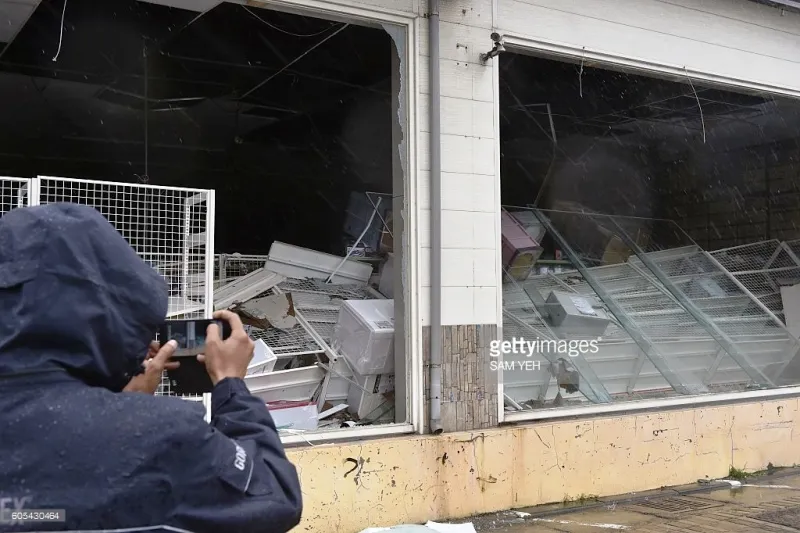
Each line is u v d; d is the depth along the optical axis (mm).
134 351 1325
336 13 4805
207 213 4188
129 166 8523
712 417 6070
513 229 7047
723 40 6645
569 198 10734
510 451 5059
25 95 7500
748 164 10070
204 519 1262
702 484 5863
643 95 8492
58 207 1352
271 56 7363
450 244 5066
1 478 1184
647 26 6199
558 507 5145
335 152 9805
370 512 4516
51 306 1232
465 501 4855
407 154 5012
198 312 4246
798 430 6586
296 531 4289
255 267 6855
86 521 1186
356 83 8266
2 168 7703
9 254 1274
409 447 4680
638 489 5602
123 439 1235
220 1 4902
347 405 5633
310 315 6191
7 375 1230
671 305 7816
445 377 4973
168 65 7461
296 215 9750
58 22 6258
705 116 9375
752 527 4746
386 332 5438
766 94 7094
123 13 6188
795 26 7113
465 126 5176
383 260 7141
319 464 4387
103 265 1298
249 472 1345
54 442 1204
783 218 9547
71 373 1270
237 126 9117
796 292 8312
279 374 5305
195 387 1690
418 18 5031
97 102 7984
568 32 5754
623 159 11203
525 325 6547
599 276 7969
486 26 5324
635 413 5805
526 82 8156
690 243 9531
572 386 6289
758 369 7387
